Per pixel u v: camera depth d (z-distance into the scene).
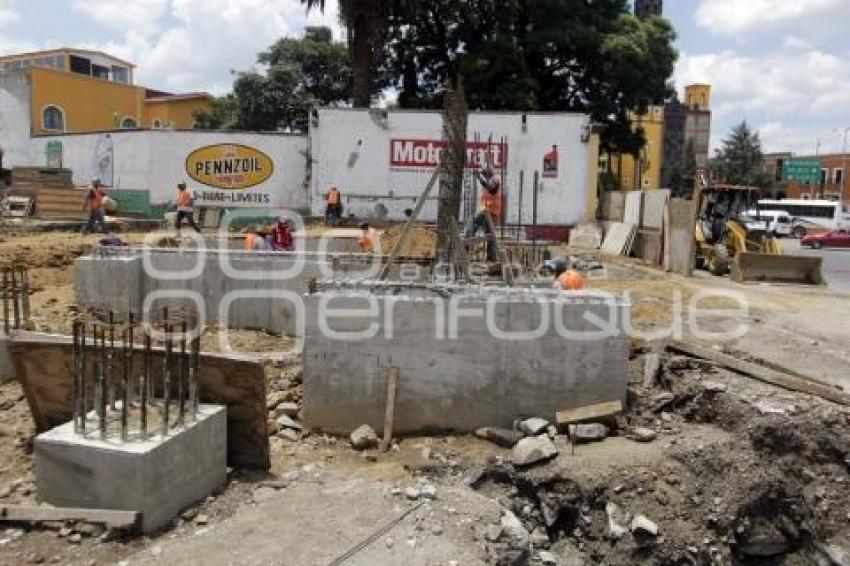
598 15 33.31
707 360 8.30
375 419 7.45
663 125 65.00
